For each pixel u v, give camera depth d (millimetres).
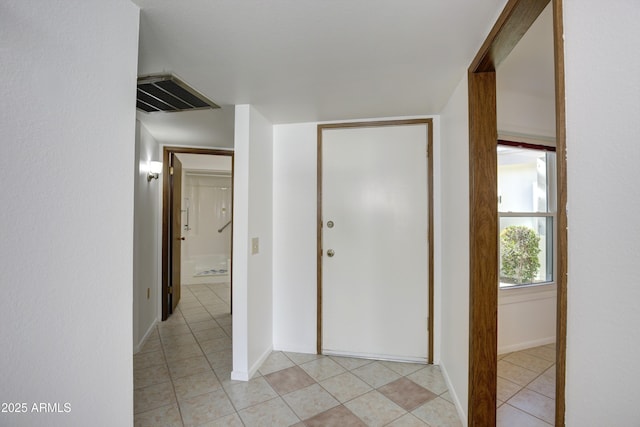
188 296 4414
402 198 2428
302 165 2590
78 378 862
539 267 2787
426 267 2381
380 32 1291
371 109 2258
